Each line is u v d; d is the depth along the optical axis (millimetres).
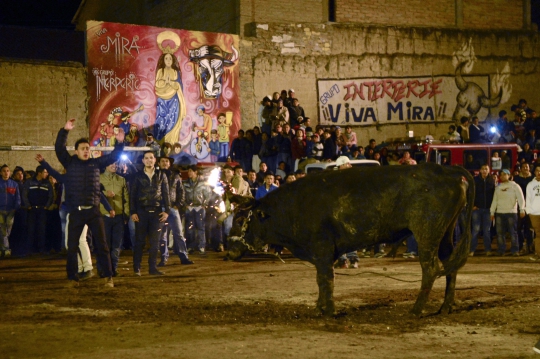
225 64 25359
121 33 23625
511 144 23234
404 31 28422
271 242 9664
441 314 9070
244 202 9633
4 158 22125
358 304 9805
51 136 22828
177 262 16109
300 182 9422
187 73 24688
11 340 7512
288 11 26750
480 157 22984
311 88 26969
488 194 17656
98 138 23312
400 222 9086
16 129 22344
